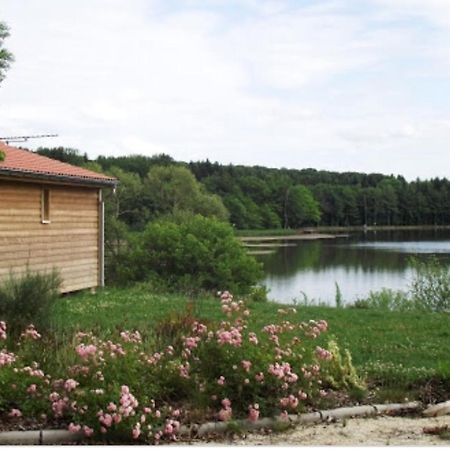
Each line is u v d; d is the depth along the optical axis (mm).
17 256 19219
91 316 15766
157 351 9352
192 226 33281
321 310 18422
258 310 17984
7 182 18781
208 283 31938
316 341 12688
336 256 68812
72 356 8750
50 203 20953
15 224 19172
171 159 116938
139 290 24797
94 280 23812
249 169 145000
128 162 107750
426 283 22750
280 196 136625
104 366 8039
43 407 7625
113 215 44562
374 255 69688
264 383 8250
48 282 12953
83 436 7188
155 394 8117
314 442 7188
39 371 7957
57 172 20531
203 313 16500
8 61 14891
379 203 156250
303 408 8234
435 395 9172
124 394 7246
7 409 7637
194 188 70000
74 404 7383
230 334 8648
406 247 84688
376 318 16797
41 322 11852
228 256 32469
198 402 8078
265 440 7316
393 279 44531
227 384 8227
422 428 7719
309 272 50750
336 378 9242
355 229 148125
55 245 21203
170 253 31891
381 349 12305
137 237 35406
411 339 13445
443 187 163250
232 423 7605
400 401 8891
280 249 82062
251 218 122375
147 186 69875
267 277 46562
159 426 7367
